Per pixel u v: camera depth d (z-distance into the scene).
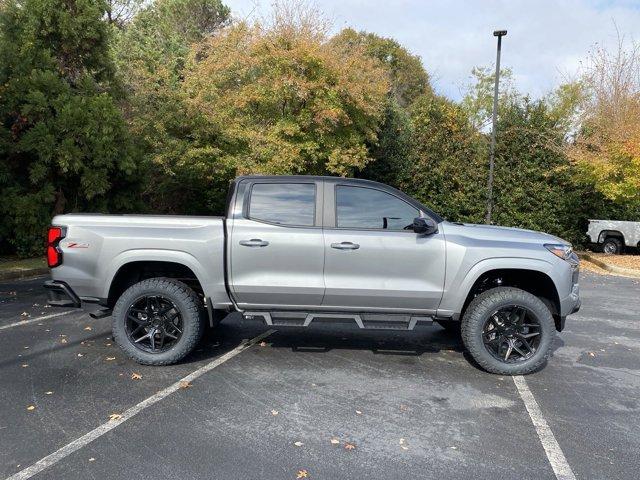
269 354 5.59
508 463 3.42
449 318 5.20
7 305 7.71
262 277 5.09
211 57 17.59
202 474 3.21
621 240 17.36
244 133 15.74
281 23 16.81
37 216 12.49
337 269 5.06
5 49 12.45
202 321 5.23
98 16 13.66
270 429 3.82
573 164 16.72
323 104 16.33
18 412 4.02
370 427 3.89
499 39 16.56
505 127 18.73
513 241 5.12
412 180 18.75
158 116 14.88
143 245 5.06
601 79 16.22
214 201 19.19
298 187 5.25
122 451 3.46
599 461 3.47
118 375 4.86
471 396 4.55
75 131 12.23
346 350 5.80
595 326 7.29
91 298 5.14
